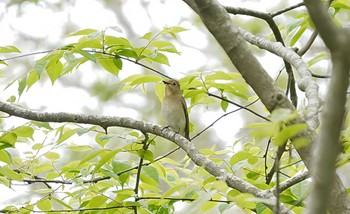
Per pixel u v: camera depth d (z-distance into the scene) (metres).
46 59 9.25
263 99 6.24
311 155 6.07
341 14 14.06
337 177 6.26
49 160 10.97
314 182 4.38
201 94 10.53
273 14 10.80
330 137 4.32
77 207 11.03
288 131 5.50
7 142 9.89
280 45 9.34
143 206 9.67
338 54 4.18
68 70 9.28
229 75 10.30
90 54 9.10
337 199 6.16
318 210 4.34
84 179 10.42
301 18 9.89
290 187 8.94
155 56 9.59
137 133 9.98
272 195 7.90
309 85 7.77
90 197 10.58
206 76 10.30
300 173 9.27
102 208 9.56
